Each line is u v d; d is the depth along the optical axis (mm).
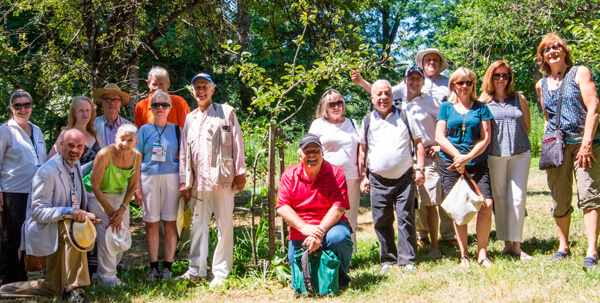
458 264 5137
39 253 4383
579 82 4863
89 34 9133
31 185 4469
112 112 5586
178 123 6004
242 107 15977
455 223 5059
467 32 12195
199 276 5070
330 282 4375
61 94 8797
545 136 5121
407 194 5090
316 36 11031
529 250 5488
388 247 5191
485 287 4285
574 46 7652
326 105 5336
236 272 5219
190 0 10430
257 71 5383
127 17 9273
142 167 5148
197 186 4973
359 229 7766
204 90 4996
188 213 5156
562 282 4273
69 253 4371
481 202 4809
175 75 14414
